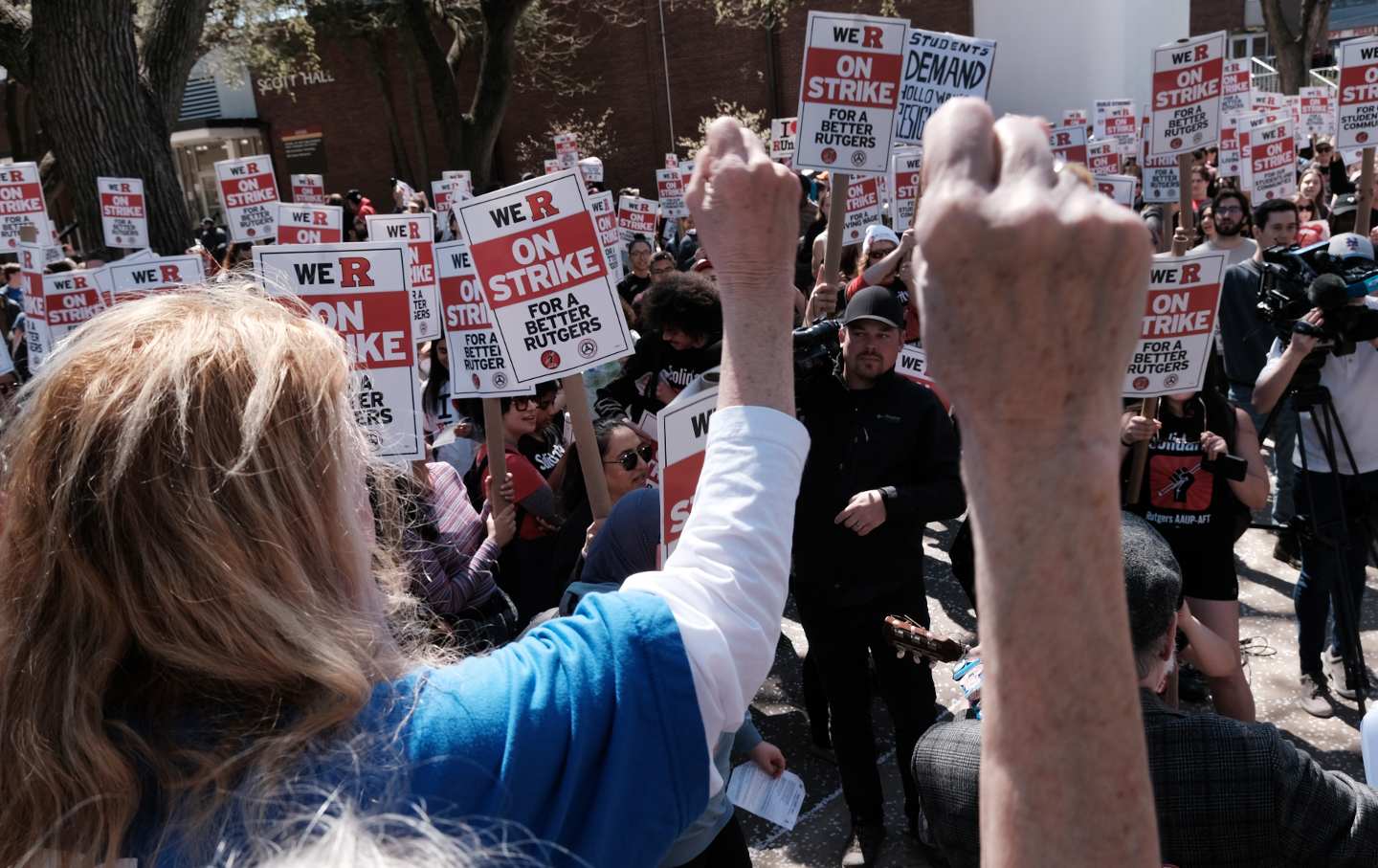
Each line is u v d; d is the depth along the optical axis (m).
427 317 4.30
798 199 0.97
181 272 4.95
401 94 29.42
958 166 0.50
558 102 28.28
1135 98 23.86
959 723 1.83
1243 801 1.57
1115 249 0.47
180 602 0.74
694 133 27.50
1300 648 4.30
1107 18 23.31
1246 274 5.47
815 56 4.73
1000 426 0.52
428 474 3.24
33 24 10.04
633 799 0.83
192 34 11.07
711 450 0.98
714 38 26.80
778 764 3.15
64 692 0.74
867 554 3.46
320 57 29.45
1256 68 26.14
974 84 5.56
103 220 9.39
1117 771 0.55
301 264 3.05
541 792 0.81
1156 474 3.67
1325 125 14.10
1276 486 5.98
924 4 24.75
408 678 0.83
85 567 0.76
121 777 0.72
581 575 2.87
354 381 0.95
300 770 0.74
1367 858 1.53
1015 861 0.56
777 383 0.98
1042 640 0.54
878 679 3.61
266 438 0.79
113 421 0.77
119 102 10.25
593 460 3.21
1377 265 3.98
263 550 0.77
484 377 3.75
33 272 6.92
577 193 3.19
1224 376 5.46
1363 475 4.13
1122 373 0.52
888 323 3.39
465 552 3.38
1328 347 3.93
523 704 0.82
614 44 27.59
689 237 11.93
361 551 0.87
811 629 3.58
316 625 0.78
